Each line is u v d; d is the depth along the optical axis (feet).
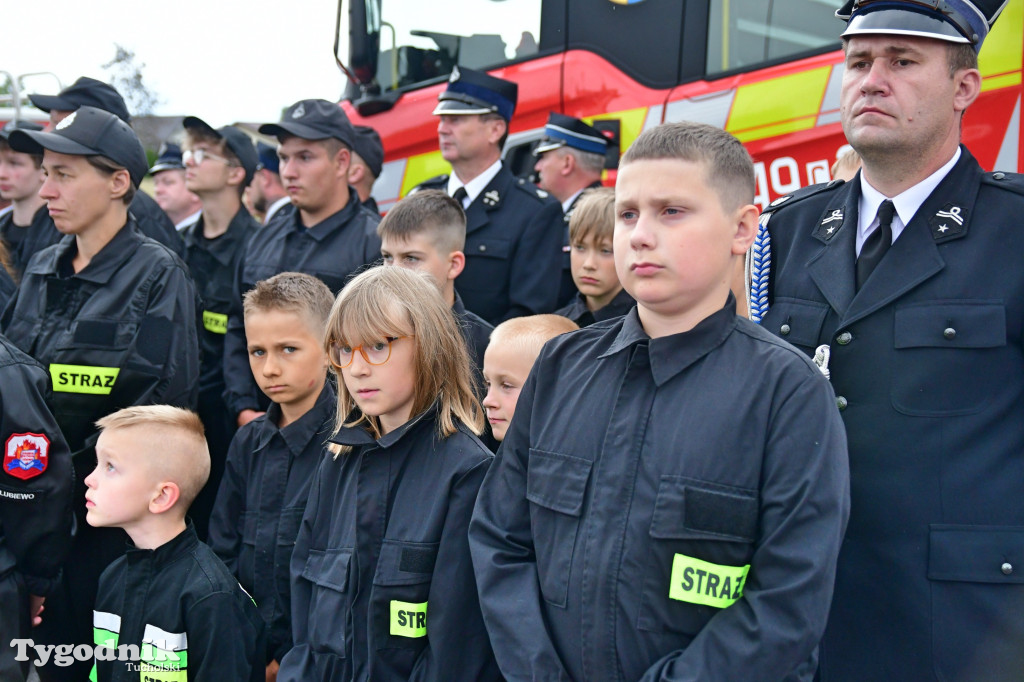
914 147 5.69
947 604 5.41
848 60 5.97
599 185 13.66
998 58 10.40
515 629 5.16
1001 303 5.44
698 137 4.98
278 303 8.31
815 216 6.47
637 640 4.78
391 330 6.42
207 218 14.56
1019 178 5.74
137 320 9.45
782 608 4.45
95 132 9.53
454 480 6.33
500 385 7.86
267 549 8.18
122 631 7.45
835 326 5.98
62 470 8.34
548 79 14.51
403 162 16.14
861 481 5.69
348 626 6.40
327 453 7.14
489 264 11.49
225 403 11.73
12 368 8.19
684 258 4.88
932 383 5.51
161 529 7.68
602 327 5.70
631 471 4.96
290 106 11.66
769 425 4.78
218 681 7.13
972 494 5.40
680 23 13.25
